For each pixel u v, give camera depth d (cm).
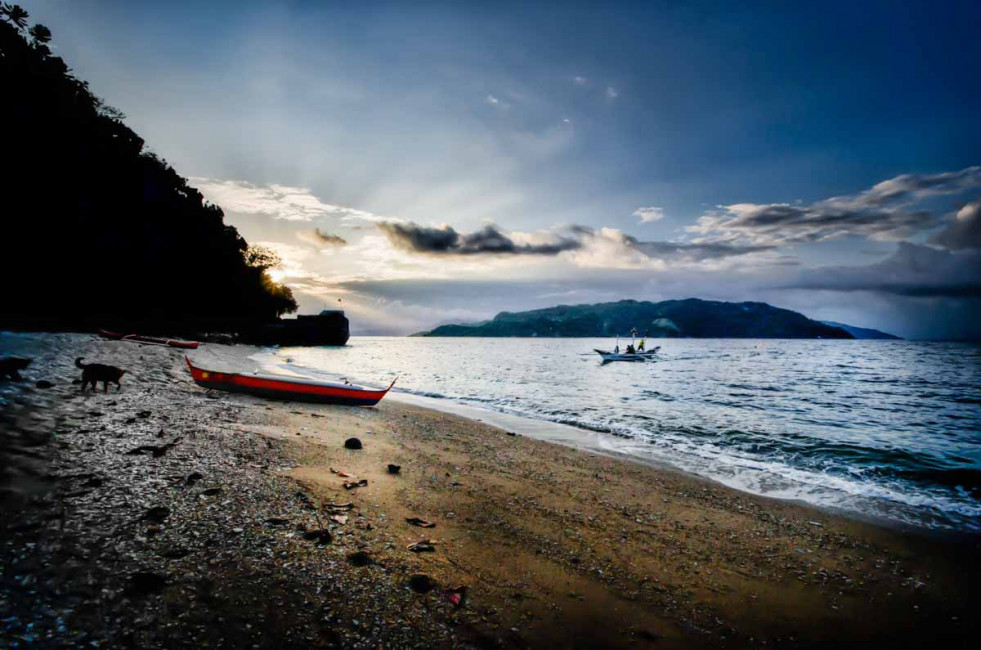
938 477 1062
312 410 1398
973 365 6788
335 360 6056
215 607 331
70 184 4791
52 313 4066
